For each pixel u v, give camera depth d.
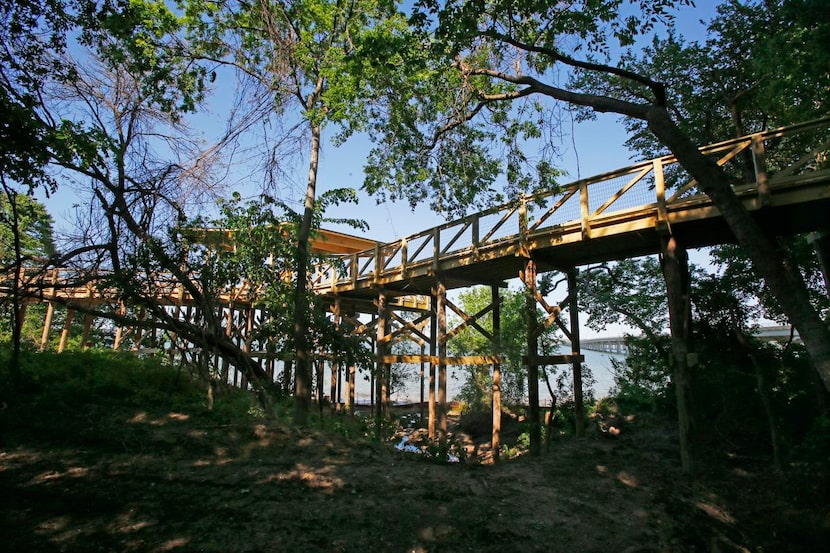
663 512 6.29
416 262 12.99
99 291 8.77
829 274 8.98
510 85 9.54
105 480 5.31
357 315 20.91
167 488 5.38
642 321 12.48
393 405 23.72
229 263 9.87
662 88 5.90
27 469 5.27
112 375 9.22
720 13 11.48
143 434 6.88
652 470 8.00
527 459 9.13
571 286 11.45
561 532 5.52
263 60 10.35
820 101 8.38
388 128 10.11
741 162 11.43
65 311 20.36
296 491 5.80
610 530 5.68
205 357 9.27
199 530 4.54
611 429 11.18
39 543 3.92
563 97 6.71
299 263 10.12
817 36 6.73
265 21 9.42
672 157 8.12
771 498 6.91
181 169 8.95
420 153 9.65
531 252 10.24
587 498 6.70
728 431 9.47
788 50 7.32
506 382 14.61
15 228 7.34
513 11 6.95
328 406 15.82
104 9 7.04
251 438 7.48
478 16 6.67
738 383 9.63
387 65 7.51
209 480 5.76
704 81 12.20
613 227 8.73
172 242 9.01
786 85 7.81
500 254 10.65
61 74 7.54
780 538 5.78
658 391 12.13
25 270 9.38
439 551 4.79
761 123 12.27
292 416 10.01
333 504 5.55
